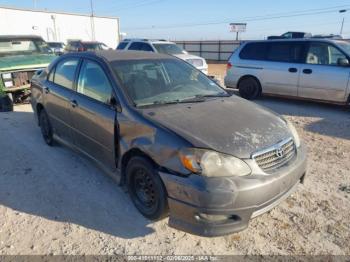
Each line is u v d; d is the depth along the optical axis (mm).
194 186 2555
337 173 4234
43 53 9352
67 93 4285
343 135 5949
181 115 3137
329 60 7836
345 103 7695
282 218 3209
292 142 3158
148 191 3068
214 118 3117
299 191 3719
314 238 2916
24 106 8227
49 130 5078
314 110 8047
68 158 4656
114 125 3340
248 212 2623
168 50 12500
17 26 31188
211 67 25172
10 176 4086
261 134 2934
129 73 3693
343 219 3189
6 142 5328
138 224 3105
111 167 3615
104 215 3246
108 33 40281
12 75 7566
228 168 2592
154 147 2848
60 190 3736
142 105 3336
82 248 2777
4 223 3125
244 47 9438
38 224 3107
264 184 2635
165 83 3814
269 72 8773
